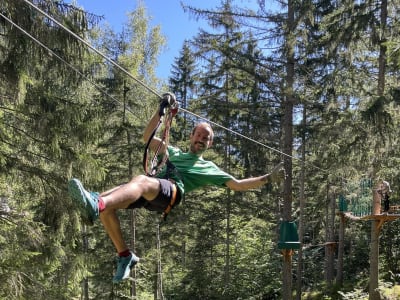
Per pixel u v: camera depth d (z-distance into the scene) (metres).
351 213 15.58
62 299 9.23
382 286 14.25
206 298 22.20
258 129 17.00
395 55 8.96
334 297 19.28
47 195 9.14
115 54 17.27
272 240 23.27
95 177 9.32
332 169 14.48
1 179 9.16
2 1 7.59
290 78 15.37
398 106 12.54
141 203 3.21
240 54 15.30
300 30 14.80
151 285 22.97
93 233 17.12
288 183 15.59
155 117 3.97
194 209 22.03
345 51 14.51
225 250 23.50
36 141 9.05
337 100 14.91
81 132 9.02
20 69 7.82
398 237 21.62
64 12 8.35
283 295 15.33
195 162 3.75
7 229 8.62
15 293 8.00
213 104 16.14
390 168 12.71
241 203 20.52
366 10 13.82
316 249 24.78
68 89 9.43
